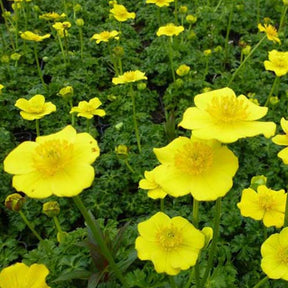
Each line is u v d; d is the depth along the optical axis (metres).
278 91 0.50
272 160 0.40
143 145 0.44
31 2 0.73
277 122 0.45
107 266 0.26
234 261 0.31
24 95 0.53
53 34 0.62
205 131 0.16
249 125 0.16
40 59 0.61
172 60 0.54
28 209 0.37
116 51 0.49
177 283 0.26
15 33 0.62
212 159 0.16
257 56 0.57
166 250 0.19
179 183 0.16
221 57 0.58
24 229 0.37
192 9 0.69
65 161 0.16
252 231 0.31
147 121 0.48
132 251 0.27
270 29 0.45
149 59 0.57
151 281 0.27
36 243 0.37
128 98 0.51
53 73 0.56
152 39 0.64
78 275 0.25
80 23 0.55
